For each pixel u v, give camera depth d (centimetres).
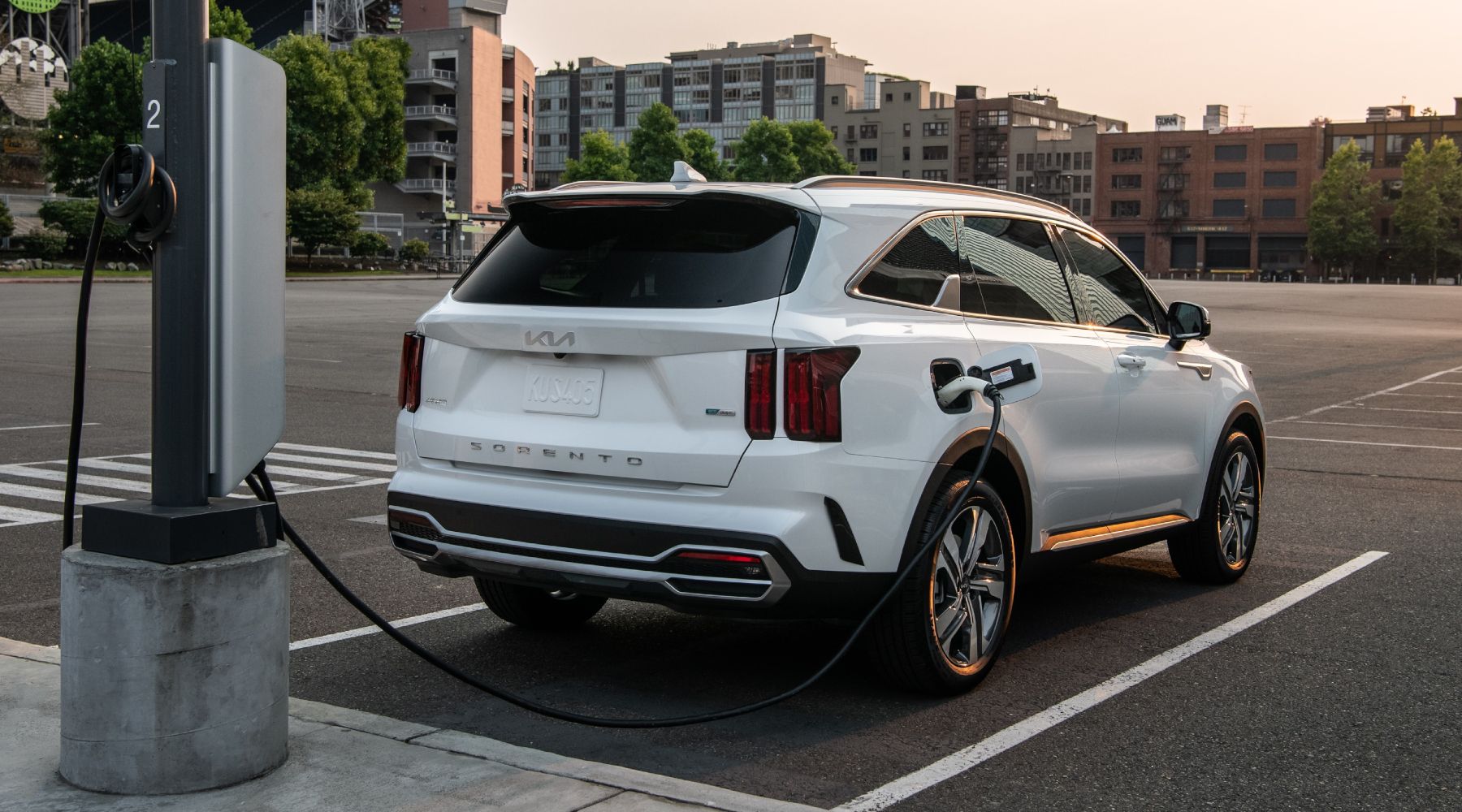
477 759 369
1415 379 2064
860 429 418
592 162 11225
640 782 353
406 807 334
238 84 350
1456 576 679
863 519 419
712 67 18562
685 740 421
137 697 338
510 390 450
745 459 407
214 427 353
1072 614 596
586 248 450
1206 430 629
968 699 466
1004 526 478
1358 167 13850
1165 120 15875
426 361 473
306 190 7675
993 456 480
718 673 496
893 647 445
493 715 445
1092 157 15888
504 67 11562
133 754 339
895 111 17425
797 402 407
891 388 430
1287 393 1830
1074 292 559
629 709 453
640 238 445
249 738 351
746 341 410
